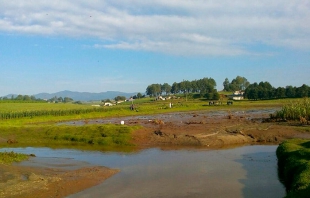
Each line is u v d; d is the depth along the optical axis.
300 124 45.88
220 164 25.92
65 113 79.56
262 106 106.44
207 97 159.75
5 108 96.06
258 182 20.53
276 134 38.50
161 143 37.06
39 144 39.59
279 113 52.16
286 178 20.14
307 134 38.06
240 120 56.47
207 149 33.19
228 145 35.38
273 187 19.38
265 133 38.72
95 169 24.84
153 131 40.62
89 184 20.73
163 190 19.23
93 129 42.94
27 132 44.69
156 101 166.50
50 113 76.56
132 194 18.62
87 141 39.59
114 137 39.00
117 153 32.53
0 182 20.38
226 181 20.89
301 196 14.54
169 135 38.59
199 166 25.34
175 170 24.25
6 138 42.66
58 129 44.34
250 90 154.00
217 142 36.00
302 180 16.62
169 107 102.38
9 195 18.03
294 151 23.78
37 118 71.00
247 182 20.58
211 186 19.83
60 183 20.70
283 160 23.89
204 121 57.19
